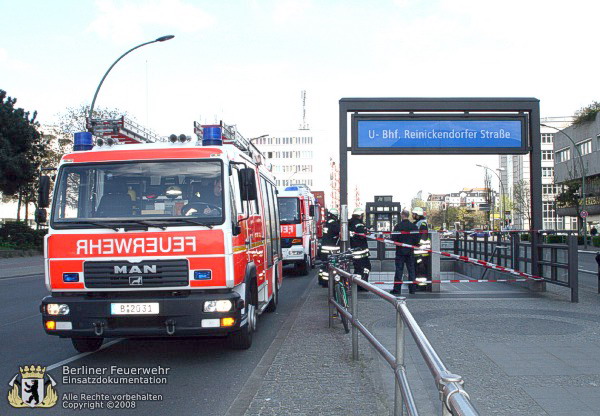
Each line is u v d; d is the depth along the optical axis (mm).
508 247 15539
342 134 13094
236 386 6125
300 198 20438
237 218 7312
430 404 4641
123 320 6727
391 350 4758
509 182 109438
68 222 6926
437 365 2529
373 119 13148
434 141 13156
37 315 11750
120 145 7699
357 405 5121
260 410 5020
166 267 6734
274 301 11391
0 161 38469
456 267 20734
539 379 5898
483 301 11852
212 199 6961
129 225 6770
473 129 13172
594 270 21109
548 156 92562
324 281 15188
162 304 6621
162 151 7230
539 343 7648
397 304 3992
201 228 6797
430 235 13844
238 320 6828
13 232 41500
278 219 12562
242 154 8250
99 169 7219
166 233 6773
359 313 10344
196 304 6621
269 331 9352
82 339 7730
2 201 52469
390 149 13141
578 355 6965
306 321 9891
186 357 7559
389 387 5695
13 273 24734
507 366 6441
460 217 97500
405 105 13133
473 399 5219
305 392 5555
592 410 4898
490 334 8281
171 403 5543
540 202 13352
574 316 9875
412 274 13102
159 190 7090
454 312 10367
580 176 54656
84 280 6805
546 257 12914
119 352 7914
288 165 128250
